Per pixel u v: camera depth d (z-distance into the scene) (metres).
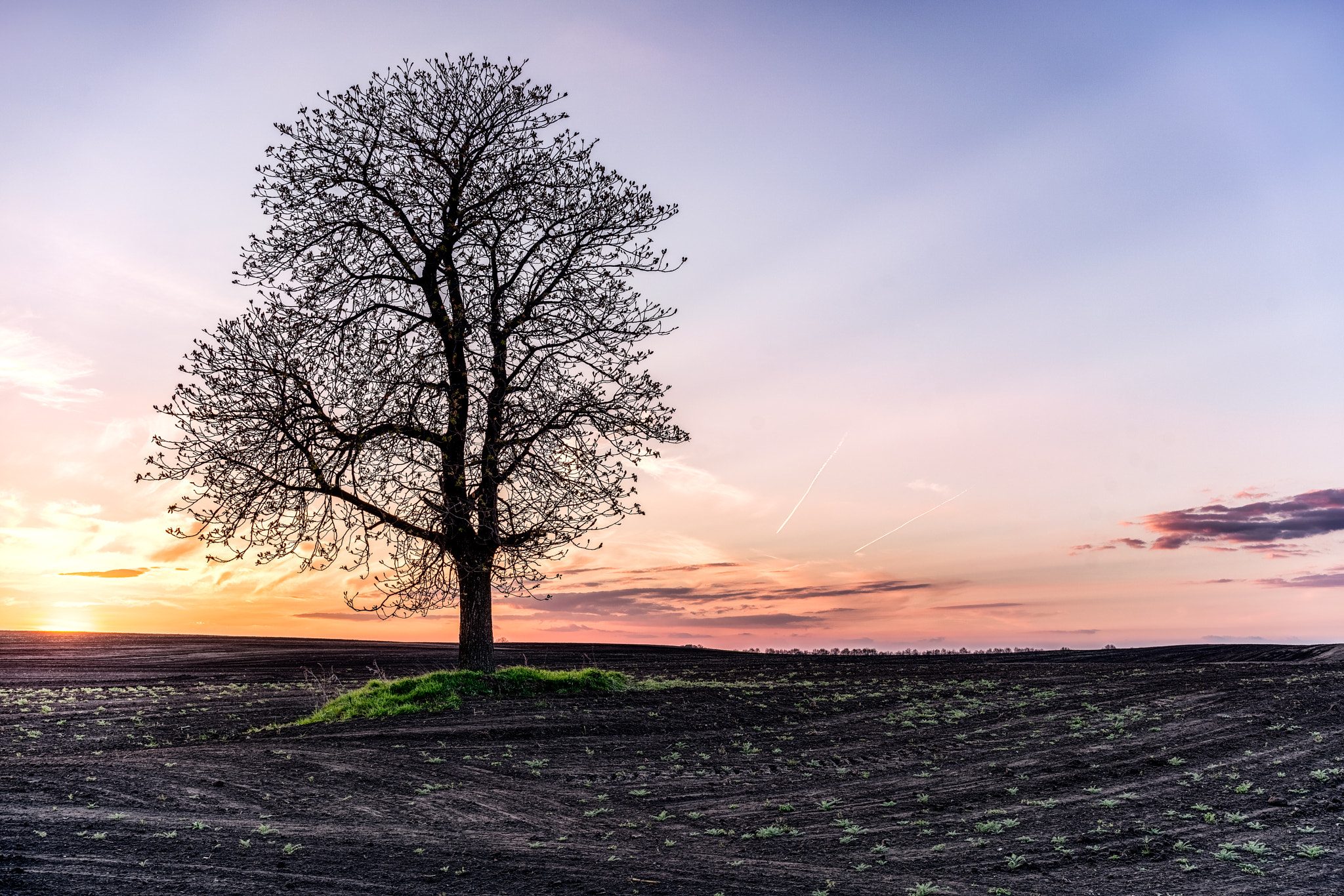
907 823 9.66
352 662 31.00
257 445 17.61
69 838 7.64
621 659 33.62
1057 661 31.19
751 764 13.02
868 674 25.55
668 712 17.12
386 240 20.16
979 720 16.30
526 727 15.22
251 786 10.34
